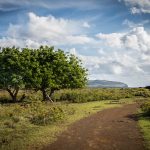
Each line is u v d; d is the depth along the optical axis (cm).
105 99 5619
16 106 3566
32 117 2697
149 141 1820
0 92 6200
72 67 5297
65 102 4866
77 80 5259
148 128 2281
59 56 5119
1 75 4741
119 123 2589
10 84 4734
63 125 2448
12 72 4772
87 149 1645
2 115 2872
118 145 1741
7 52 4900
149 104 3612
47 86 5047
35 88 5172
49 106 3722
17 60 4747
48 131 2153
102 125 2475
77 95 5428
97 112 3425
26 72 4741
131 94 6366
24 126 2359
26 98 5475
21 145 1711
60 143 1778
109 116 3070
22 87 4797
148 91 6875
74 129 2264
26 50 5016
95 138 1934
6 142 1791
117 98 5741
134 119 2842
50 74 4909
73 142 1809
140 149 1644
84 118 2892
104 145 1742
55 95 5619
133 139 1900
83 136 1995
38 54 5112
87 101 5200
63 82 5253
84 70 5509
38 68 4859
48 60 5125
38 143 1767
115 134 2075
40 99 5444
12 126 2303
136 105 4388
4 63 4788
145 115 3077
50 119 2592
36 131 2145
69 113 3173
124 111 3556
